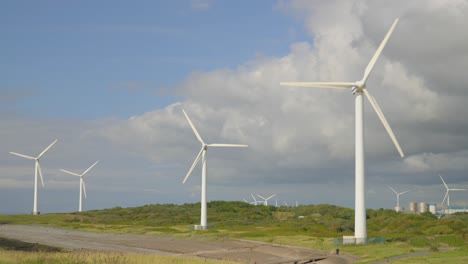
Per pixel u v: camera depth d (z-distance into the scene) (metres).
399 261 49.88
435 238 75.81
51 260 39.69
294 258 59.88
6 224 143.00
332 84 78.88
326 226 118.75
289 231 101.44
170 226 137.25
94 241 85.06
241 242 80.94
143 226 135.75
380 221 130.88
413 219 121.94
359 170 77.19
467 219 125.62
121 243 81.31
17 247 66.06
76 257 41.56
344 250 66.06
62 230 117.81
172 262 44.22
